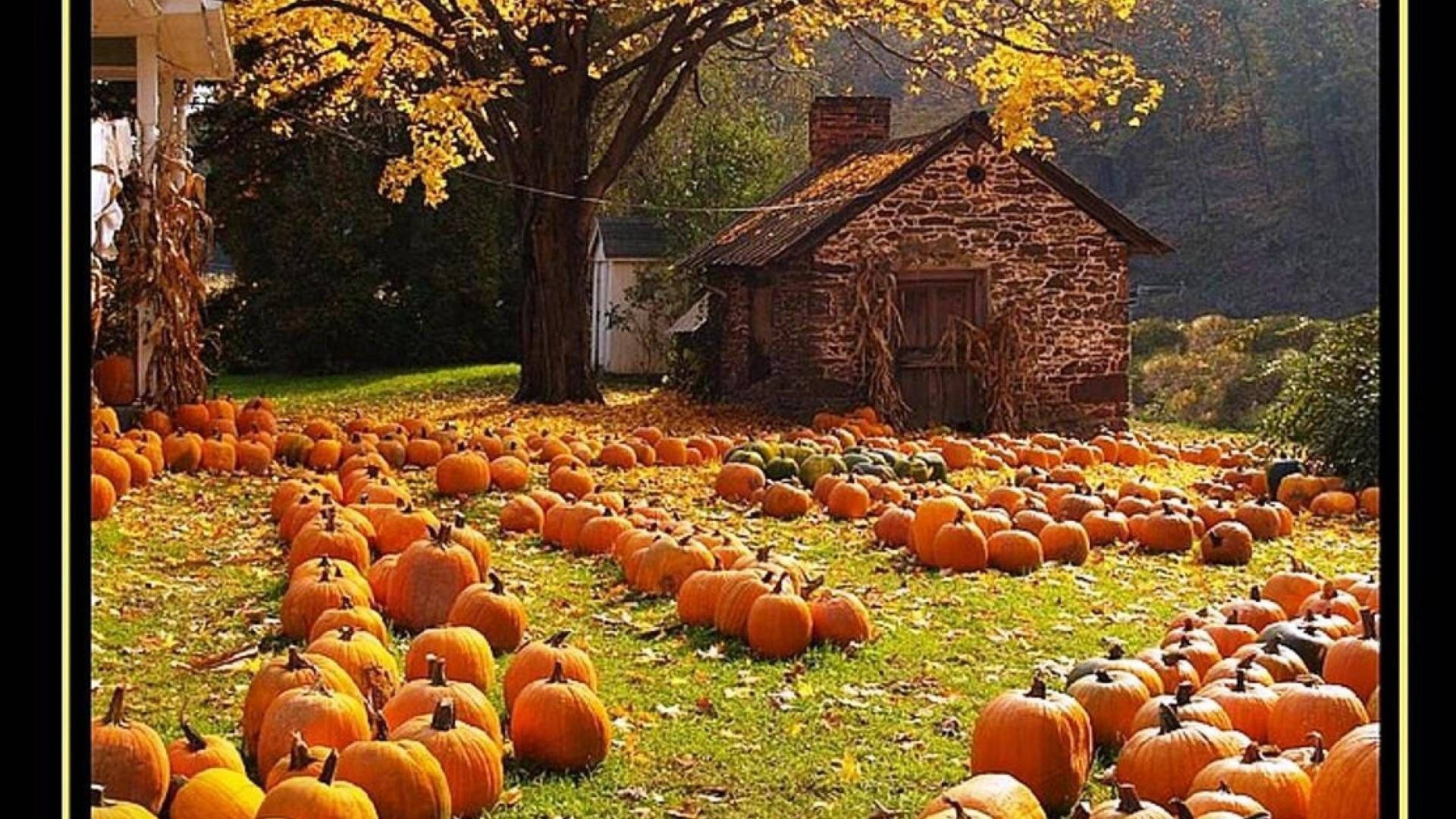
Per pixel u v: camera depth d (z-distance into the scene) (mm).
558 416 21406
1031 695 5422
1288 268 32438
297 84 25344
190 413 14320
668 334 34750
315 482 11984
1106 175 35875
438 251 38312
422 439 15156
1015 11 21500
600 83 23266
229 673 6789
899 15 21984
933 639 7988
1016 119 20391
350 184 36438
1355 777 4465
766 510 12727
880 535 11352
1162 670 6379
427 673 6387
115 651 7055
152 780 4539
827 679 7051
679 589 8641
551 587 9180
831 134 29188
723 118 38281
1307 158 32500
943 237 21969
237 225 36281
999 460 16844
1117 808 4293
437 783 4750
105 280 14195
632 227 38031
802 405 21750
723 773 5555
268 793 4344
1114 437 19406
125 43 15867
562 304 23531
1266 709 5656
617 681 6879
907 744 5984
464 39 21219
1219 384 26547
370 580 8141
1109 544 11656
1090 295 22375
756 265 22125
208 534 10344
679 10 22562
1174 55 34125
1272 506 12508
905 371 21922
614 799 5258
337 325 37000
